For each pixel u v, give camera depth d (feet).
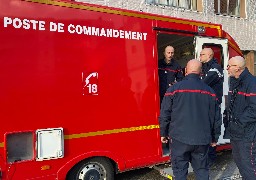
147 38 14.20
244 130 11.41
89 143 12.28
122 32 13.42
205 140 10.94
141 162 13.62
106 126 12.72
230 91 12.10
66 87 11.87
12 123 10.73
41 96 11.33
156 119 14.19
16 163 10.78
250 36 43.75
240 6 43.06
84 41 12.39
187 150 11.00
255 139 11.38
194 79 11.35
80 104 12.14
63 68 11.84
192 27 16.10
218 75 15.37
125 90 13.32
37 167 11.20
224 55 17.44
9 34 10.84
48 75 11.51
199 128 10.92
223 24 40.98
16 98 10.84
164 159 14.30
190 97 11.05
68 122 11.84
